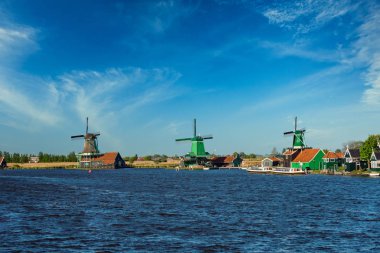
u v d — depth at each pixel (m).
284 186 79.06
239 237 31.03
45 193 64.88
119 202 52.06
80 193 64.94
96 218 39.22
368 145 119.00
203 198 56.84
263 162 163.25
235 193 64.38
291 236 31.38
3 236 31.00
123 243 29.09
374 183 85.00
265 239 30.42
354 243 29.19
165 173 147.12
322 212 43.03
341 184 82.75
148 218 39.25
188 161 195.12
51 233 32.19
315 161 134.75
